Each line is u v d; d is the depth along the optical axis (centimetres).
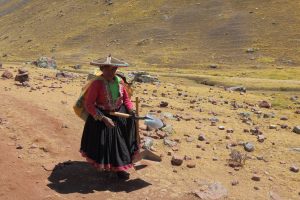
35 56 11469
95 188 720
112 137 723
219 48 9900
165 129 1034
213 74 7156
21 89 1366
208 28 11050
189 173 805
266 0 11956
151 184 746
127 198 693
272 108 1792
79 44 11862
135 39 11306
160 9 12744
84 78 2080
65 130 960
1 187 685
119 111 734
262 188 776
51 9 15675
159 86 2169
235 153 884
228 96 2095
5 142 855
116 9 13700
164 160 855
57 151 852
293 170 866
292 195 762
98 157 721
